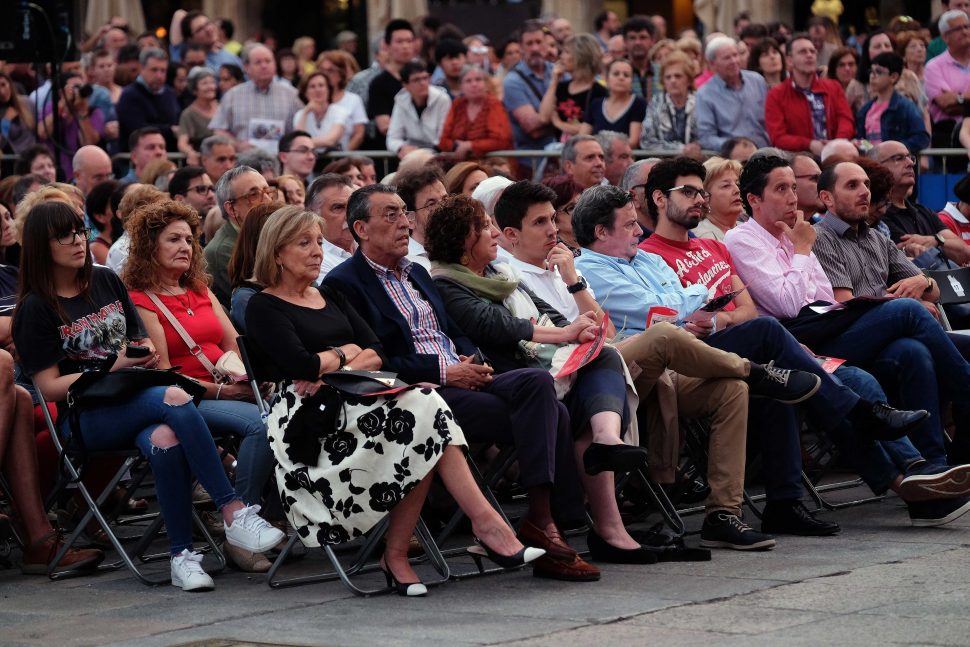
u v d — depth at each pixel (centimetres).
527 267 1309
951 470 1263
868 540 1224
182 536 1095
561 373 1130
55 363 1152
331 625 952
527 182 1316
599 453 1106
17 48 2175
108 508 1331
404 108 2330
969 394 1366
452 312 1217
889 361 1361
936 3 3459
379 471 1044
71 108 2302
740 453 1214
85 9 3941
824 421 1279
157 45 2839
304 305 1120
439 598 1038
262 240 1116
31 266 1157
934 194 2228
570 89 2295
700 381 1224
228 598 1051
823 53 2891
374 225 1179
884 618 922
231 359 1216
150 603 1039
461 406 1116
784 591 1018
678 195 1420
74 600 1057
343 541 1049
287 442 1065
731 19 3628
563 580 1082
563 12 3975
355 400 1053
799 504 1263
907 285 1534
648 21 2523
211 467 1098
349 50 3406
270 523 1191
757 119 2261
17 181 1738
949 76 2433
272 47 3384
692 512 1382
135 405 1102
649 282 1379
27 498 1160
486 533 1069
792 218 1495
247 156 1767
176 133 2423
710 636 891
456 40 2541
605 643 880
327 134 2339
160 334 1229
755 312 1441
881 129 2266
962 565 1094
